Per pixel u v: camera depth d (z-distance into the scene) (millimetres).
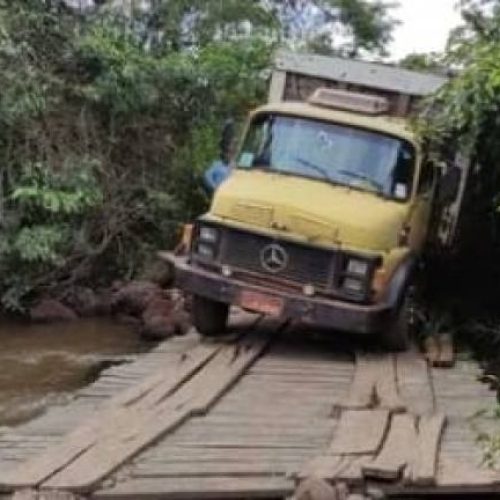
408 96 14797
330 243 11969
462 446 8695
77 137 16500
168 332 13977
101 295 15867
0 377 12109
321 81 15203
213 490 7469
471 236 15352
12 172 15469
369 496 7598
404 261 12438
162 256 16000
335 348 12664
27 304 15422
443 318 13836
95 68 16844
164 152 17797
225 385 10383
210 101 18203
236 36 21500
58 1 17219
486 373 12008
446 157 13562
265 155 12938
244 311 13180
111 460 7914
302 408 9789
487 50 12773
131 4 19500
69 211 15531
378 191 12633
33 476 7535
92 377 12188
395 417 9398
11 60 15648
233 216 12250
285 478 7738
